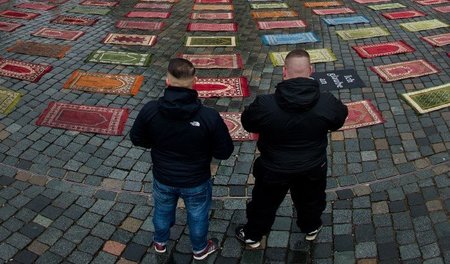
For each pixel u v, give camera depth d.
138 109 5.53
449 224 3.83
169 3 9.17
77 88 5.89
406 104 5.57
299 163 2.90
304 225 3.50
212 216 4.01
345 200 4.15
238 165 4.62
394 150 4.79
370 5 9.03
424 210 3.99
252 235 3.51
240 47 7.21
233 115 5.39
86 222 3.92
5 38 7.29
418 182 4.32
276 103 2.80
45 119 5.24
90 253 3.63
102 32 7.67
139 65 6.56
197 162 2.94
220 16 8.53
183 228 3.85
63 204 4.10
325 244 3.71
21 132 5.02
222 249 3.69
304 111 2.77
